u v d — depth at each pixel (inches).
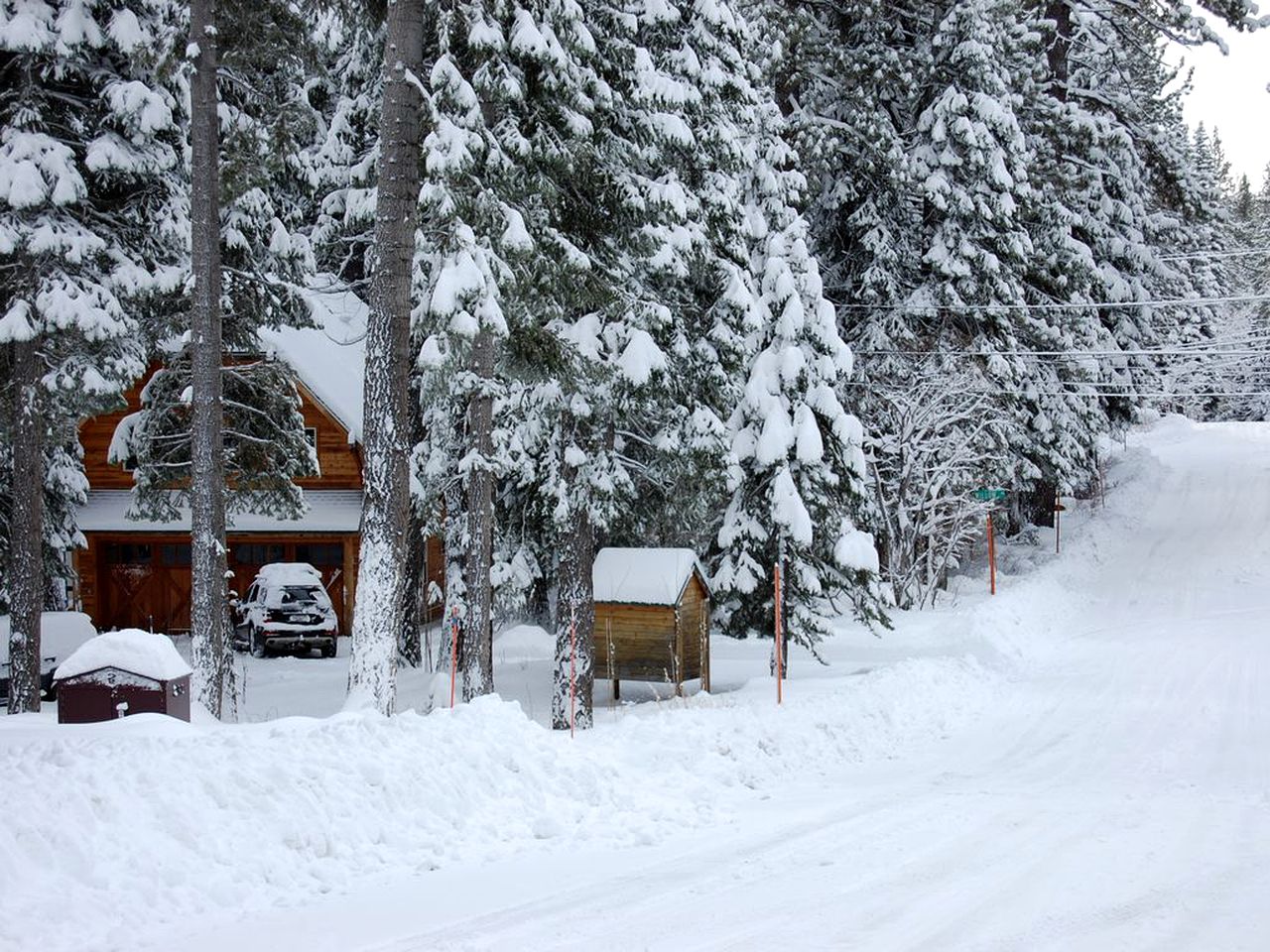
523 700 823.7
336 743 386.9
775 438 832.9
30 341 701.9
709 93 716.7
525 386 740.0
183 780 331.3
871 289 1222.3
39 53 649.6
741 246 781.9
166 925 275.0
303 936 268.1
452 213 542.6
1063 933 265.7
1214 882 309.4
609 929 273.6
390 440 537.0
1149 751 526.0
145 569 1296.8
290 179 922.1
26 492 709.9
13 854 280.8
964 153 1214.3
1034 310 1354.6
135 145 711.1
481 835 369.7
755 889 310.7
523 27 589.0
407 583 1031.0
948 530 1315.2
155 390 853.8
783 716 585.3
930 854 346.9
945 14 1224.2
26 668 706.8
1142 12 1333.7
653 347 698.2
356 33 768.3
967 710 653.3
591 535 758.5
